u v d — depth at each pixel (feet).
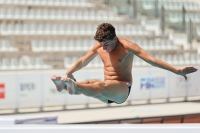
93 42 210.79
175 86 169.99
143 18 245.24
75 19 226.58
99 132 46.24
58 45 205.05
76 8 237.45
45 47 203.21
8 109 145.38
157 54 215.10
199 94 174.91
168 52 217.77
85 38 214.48
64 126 46.37
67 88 43.75
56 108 156.04
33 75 148.05
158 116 134.51
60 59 197.88
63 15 228.63
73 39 212.23
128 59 52.16
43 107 150.92
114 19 238.48
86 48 208.44
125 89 51.26
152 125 46.37
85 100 157.28
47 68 186.70
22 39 203.00
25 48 202.69
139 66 181.47
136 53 50.31
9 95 145.07
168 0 269.44
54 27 215.72
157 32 238.27
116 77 52.47
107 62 52.95
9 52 189.47
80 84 45.47
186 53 222.07
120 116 138.31
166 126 46.32
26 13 222.28
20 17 219.61
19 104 146.51
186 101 172.55
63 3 240.73
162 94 167.53
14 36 201.46
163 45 221.66
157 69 165.89
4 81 144.25
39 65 186.60
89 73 154.81
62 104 153.28
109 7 251.39
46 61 195.00
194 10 264.31
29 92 147.84
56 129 46.19
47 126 46.32
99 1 256.73
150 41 219.61
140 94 163.43
